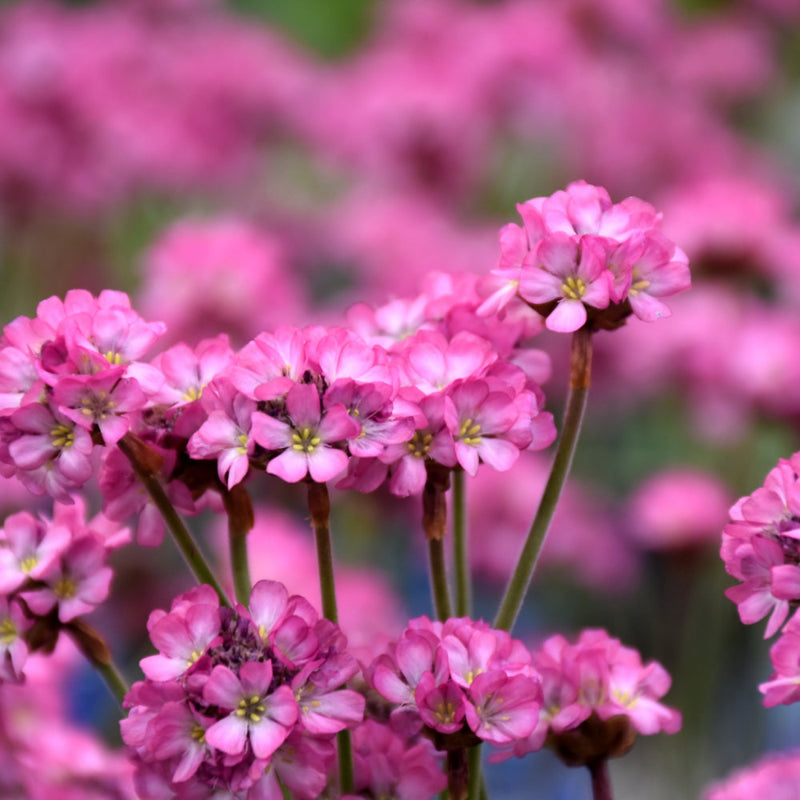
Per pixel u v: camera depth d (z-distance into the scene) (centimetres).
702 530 81
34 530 45
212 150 100
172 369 44
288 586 68
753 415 79
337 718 42
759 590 43
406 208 97
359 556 82
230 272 81
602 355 89
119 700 45
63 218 99
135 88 99
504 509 86
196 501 45
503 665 43
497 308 44
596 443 99
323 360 43
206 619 42
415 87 100
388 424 42
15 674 44
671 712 45
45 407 43
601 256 43
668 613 87
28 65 93
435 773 44
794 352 78
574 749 44
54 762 50
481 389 43
